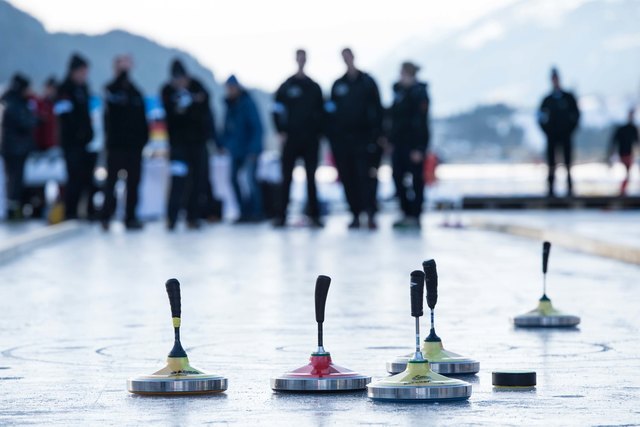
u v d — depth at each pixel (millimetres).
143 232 45094
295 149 46750
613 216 54969
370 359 13938
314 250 33719
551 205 67062
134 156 46312
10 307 20203
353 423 10055
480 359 13805
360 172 44844
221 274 26125
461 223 50625
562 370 12930
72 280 25266
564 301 20375
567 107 65625
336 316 18359
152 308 19812
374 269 27031
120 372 13219
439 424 9945
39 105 58375
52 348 15250
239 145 51906
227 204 61656
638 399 11078
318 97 45969
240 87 52094
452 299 20781
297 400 11250
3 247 31359
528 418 10172
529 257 31031
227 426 10039
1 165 57188
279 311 19141
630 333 16172
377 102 44531
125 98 45594
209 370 13211
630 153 71688
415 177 45094
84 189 54688
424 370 11289
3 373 13180
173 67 45688
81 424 10203
